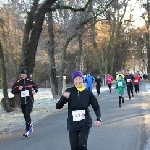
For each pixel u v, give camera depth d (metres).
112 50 54.34
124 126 10.75
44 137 9.15
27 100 9.48
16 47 45.06
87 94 5.80
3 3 26.44
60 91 24.48
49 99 23.52
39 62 52.84
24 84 9.55
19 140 8.81
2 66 15.61
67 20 27.53
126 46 61.75
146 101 19.88
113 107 16.78
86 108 5.75
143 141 8.37
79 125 5.65
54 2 16.66
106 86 43.72
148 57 61.25
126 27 53.66
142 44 65.19
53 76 24.41
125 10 47.69
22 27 28.83
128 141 8.38
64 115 14.25
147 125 10.87
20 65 16.25
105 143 8.16
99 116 5.79
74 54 51.00
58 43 31.02
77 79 5.81
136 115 13.39
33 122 12.29
